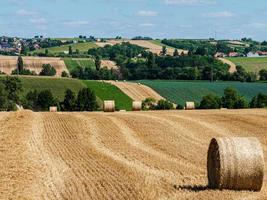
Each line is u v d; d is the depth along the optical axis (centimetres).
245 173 2466
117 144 4241
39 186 2550
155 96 16250
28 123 5425
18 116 6097
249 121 6050
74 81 17488
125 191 2434
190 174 2959
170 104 13888
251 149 2483
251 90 17888
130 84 17762
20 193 2377
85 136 4650
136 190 2450
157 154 3759
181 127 5422
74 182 2653
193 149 4047
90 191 2441
